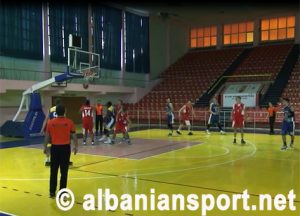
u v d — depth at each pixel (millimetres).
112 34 19516
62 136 5117
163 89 21266
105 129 11188
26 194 5301
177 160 8047
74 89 16062
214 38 25078
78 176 6434
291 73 19297
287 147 10000
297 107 15828
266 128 15773
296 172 6730
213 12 21859
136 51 21344
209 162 7789
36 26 15211
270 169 7004
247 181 6012
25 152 9312
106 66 19062
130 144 10742
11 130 12852
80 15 17422
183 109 13672
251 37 24000
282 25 22969
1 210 4543
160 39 23375
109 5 19219
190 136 13062
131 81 21047
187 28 25734
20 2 14461
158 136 13047
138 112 19125
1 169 7117
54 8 16016
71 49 14141
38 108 12844
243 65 21484
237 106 10914
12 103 14508
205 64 22844
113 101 19984
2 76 13961
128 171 6852
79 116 18203
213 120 13875
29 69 15141
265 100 17656
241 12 21938
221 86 20047
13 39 14219
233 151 9383
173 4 19922
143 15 21828
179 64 23781
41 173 6750
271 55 21609
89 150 9500
